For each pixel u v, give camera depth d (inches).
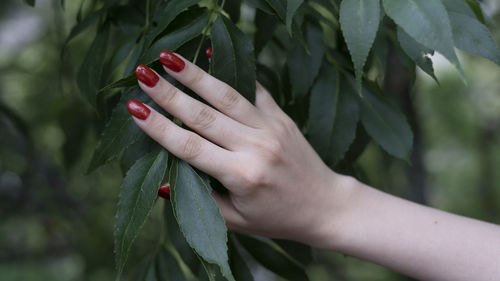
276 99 32.2
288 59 30.5
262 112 26.8
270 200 26.5
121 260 24.9
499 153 135.0
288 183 26.6
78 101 45.3
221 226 24.7
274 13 26.9
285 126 26.8
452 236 27.9
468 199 146.5
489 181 134.6
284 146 26.4
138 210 25.1
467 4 25.5
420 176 68.1
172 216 30.3
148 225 60.6
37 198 63.7
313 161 27.3
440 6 23.6
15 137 59.5
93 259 61.1
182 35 26.4
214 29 26.3
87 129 44.2
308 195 27.1
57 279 93.2
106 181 67.7
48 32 67.6
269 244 32.2
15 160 62.4
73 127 43.9
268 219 27.0
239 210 27.1
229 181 25.9
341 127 30.1
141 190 25.3
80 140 44.0
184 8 26.1
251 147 25.9
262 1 27.0
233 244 30.9
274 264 32.0
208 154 25.6
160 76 25.7
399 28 27.0
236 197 26.7
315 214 27.4
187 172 25.6
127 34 30.8
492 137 127.2
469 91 111.9
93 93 30.3
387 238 27.8
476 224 28.3
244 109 26.0
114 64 30.4
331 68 30.8
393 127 30.5
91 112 44.2
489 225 28.3
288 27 25.0
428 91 103.5
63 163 44.4
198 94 25.9
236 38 26.3
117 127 26.4
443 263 27.8
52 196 63.9
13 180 64.1
